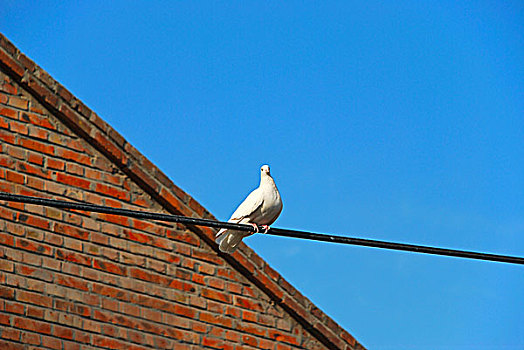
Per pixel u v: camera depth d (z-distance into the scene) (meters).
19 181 14.48
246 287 15.82
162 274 15.08
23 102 14.93
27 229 14.25
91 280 14.48
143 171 15.32
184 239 15.48
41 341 13.77
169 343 14.77
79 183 14.94
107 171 15.22
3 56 14.80
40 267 14.16
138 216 10.88
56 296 14.12
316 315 16.16
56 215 14.55
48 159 14.83
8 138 14.62
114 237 14.89
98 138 15.10
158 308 14.86
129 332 14.48
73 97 15.12
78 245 14.56
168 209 15.53
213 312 15.34
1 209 14.14
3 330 13.55
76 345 14.02
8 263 13.93
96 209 10.69
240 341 15.41
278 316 15.97
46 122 15.01
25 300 13.87
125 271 14.79
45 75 15.04
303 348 16.02
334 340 16.17
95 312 14.34
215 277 15.56
